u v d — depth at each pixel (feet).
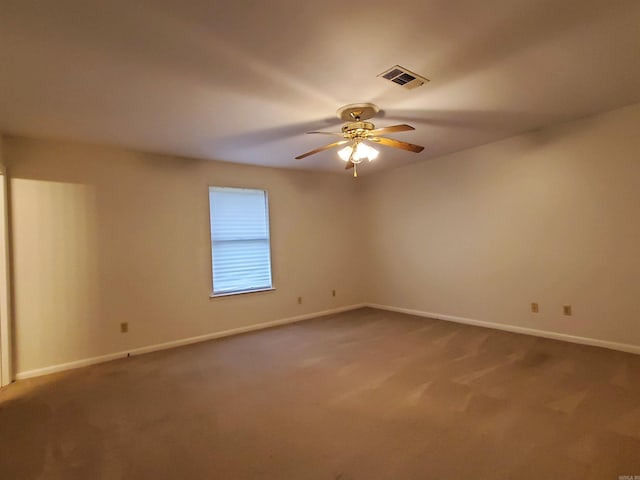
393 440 6.72
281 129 10.99
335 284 18.71
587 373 9.39
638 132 10.37
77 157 11.91
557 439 6.53
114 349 12.34
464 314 15.28
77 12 5.31
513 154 13.29
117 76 7.38
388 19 5.78
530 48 6.86
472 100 9.35
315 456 6.32
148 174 13.30
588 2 5.54
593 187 11.31
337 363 10.99
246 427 7.38
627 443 6.32
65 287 11.54
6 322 10.32
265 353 12.26
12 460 6.47
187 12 5.41
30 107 8.79
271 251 16.46
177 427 7.48
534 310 12.95
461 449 6.35
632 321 10.69
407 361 10.89
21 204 10.91
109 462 6.33
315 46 6.50
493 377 9.41
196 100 8.68
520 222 13.20
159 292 13.38
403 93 8.68
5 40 5.98
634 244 10.58
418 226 16.96
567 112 10.72
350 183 19.57
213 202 14.96
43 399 9.07
